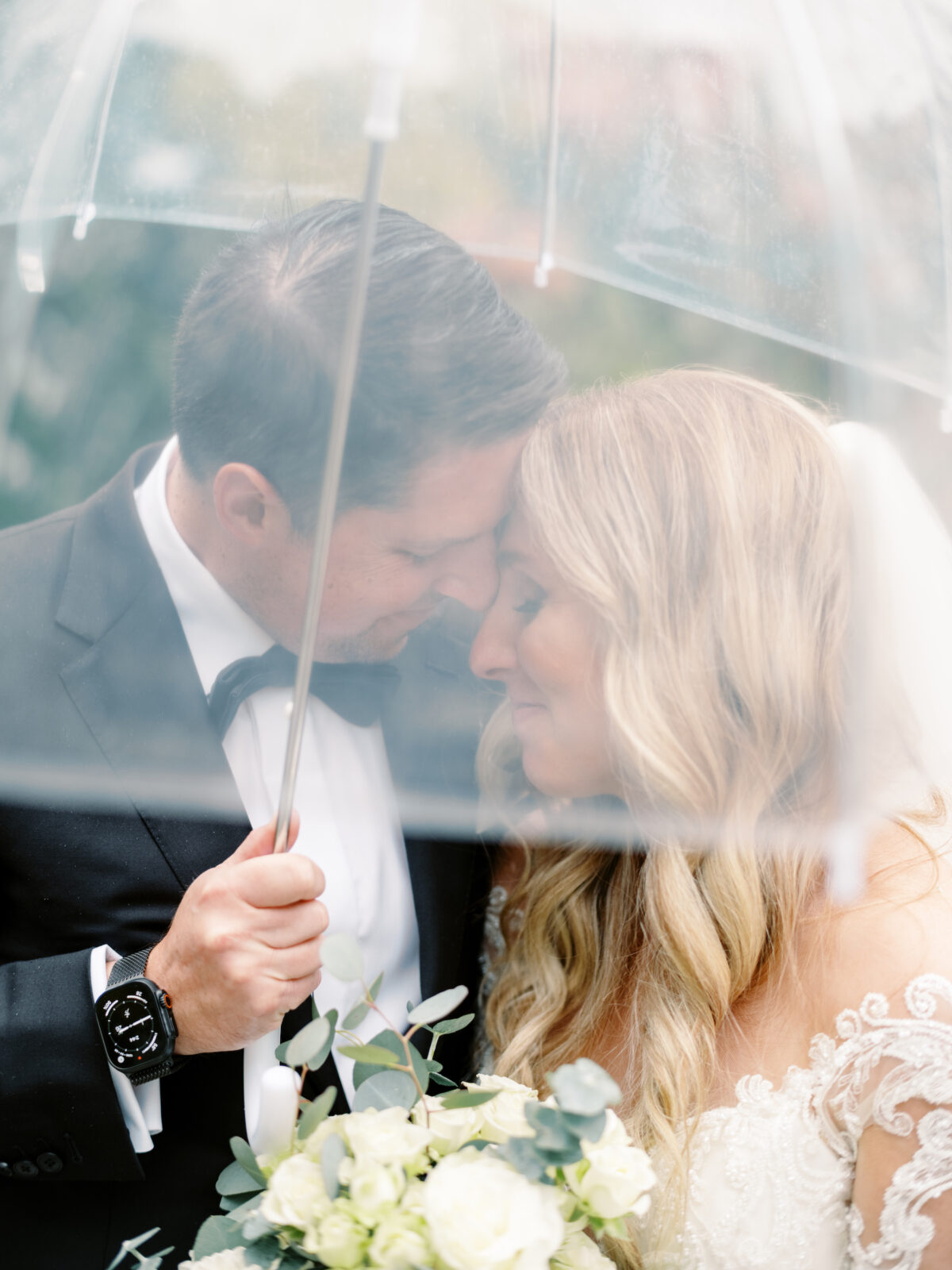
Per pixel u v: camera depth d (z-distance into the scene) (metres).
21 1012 1.46
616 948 1.68
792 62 1.26
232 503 1.29
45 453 1.29
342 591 1.34
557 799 1.62
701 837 1.51
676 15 1.28
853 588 1.46
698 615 1.46
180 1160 1.56
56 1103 1.45
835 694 1.46
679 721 1.47
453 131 1.27
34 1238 1.55
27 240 1.26
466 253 1.26
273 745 1.54
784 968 1.53
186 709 1.38
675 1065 1.51
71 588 1.33
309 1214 1.04
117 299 1.26
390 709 1.53
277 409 1.22
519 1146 1.06
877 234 1.26
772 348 1.41
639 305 1.33
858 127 1.26
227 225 1.26
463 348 1.26
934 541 1.47
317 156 1.26
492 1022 1.78
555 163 1.29
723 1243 1.46
